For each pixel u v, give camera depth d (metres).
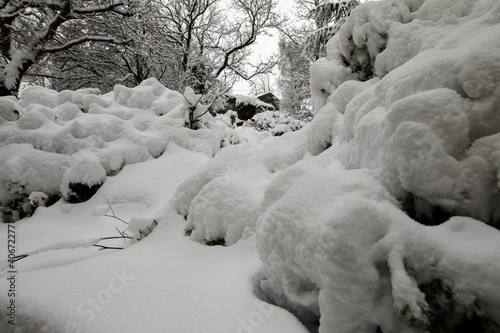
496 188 1.04
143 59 13.77
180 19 18.03
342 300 0.91
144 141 4.73
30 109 4.76
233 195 2.21
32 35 9.73
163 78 15.39
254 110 16.80
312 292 1.16
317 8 11.60
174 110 5.61
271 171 2.91
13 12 9.12
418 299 0.81
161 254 2.00
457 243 0.90
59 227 3.20
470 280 0.81
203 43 18.89
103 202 3.74
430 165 1.10
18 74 9.45
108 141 4.70
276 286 1.28
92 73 13.65
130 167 4.39
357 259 0.91
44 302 1.41
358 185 1.21
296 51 16.17
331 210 1.05
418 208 1.21
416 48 2.26
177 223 2.52
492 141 1.09
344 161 1.91
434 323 0.87
